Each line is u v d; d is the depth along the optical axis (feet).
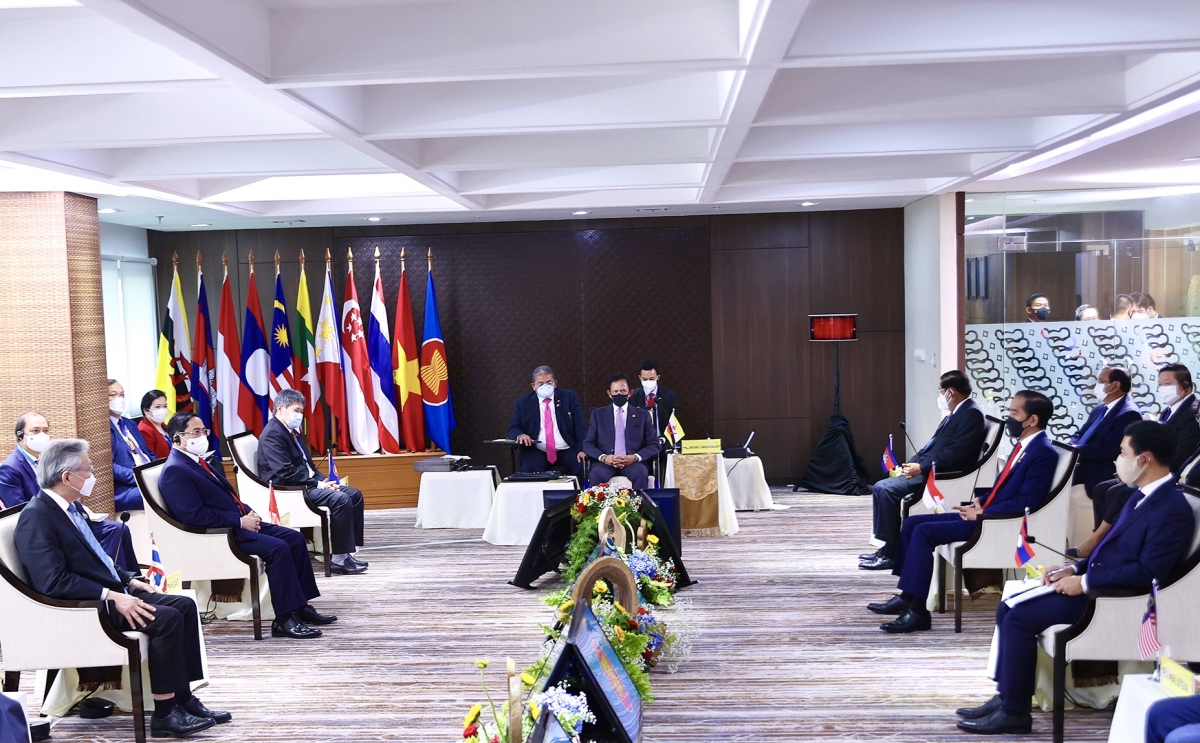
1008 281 29.12
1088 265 28.89
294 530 19.58
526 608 20.01
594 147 20.48
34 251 22.58
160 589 15.42
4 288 22.58
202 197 25.48
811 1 9.93
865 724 13.73
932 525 18.28
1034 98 16.01
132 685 13.69
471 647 17.54
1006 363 29.30
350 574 23.24
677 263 33.83
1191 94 15.38
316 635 18.40
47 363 22.72
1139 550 12.80
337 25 12.66
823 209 33.04
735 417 34.09
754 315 33.86
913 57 12.45
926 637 17.60
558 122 16.47
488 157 20.52
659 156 20.44
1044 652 14.10
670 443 28.91
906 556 18.28
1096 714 13.89
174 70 12.77
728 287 33.81
